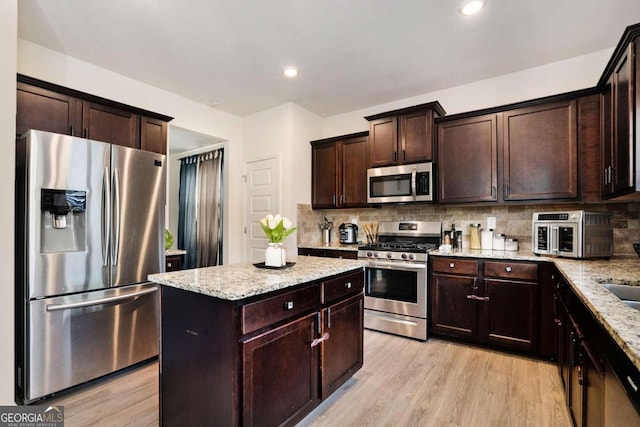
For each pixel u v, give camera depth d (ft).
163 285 5.49
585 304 4.31
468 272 9.37
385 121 11.68
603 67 9.05
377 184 11.70
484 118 9.92
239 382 4.48
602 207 9.05
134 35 8.21
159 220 8.74
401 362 8.43
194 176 17.52
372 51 9.05
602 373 3.65
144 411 6.34
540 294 8.36
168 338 5.41
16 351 6.66
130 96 10.64
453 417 6.09
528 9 7.18
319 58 9.43
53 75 8.89
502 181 9.61
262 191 13.78
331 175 13.44
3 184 5.61
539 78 9.96
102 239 7.52
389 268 10.50
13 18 5.78
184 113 12.30
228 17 7.50
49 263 6.72
